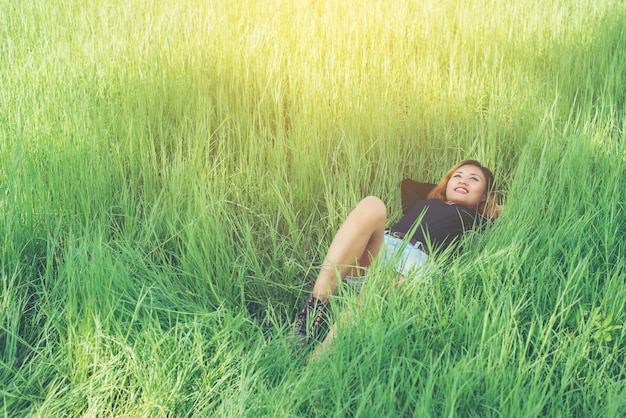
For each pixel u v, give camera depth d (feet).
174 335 8.89
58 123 13.87
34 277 10.58
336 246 10.41
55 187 11.95
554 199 11.88
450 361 8.48
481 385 7.80
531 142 14.48
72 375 8.41
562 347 8.39
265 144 14.62
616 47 19.48
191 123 14.64
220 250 11.15
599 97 16.56
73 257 9.76
